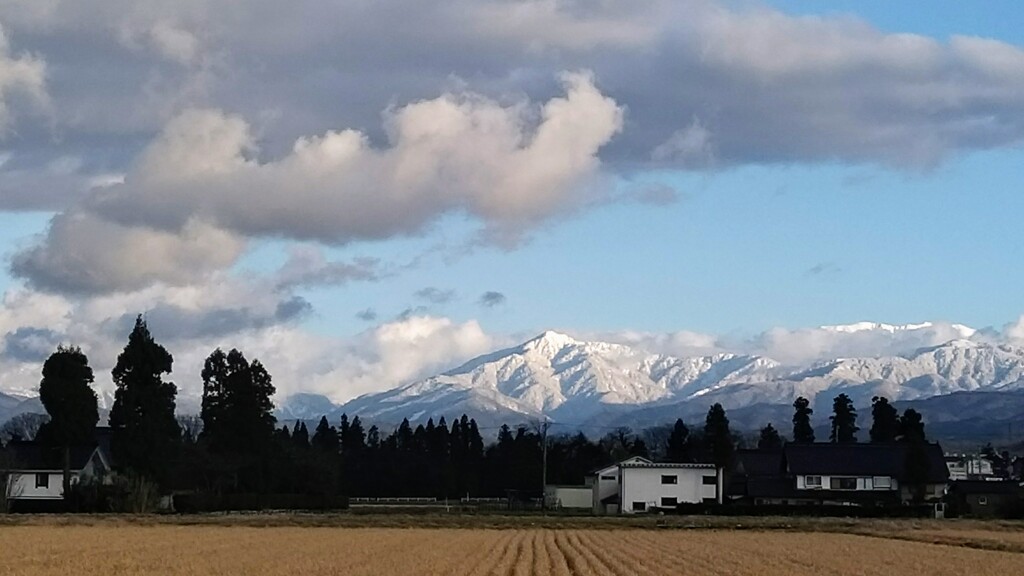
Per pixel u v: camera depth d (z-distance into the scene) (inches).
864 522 3619.6
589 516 4013.3
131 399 4212.6
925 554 2155.5
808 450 5032.0
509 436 7199.8
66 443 4030.5
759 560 1987.0
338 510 4426.7
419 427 7268.7
